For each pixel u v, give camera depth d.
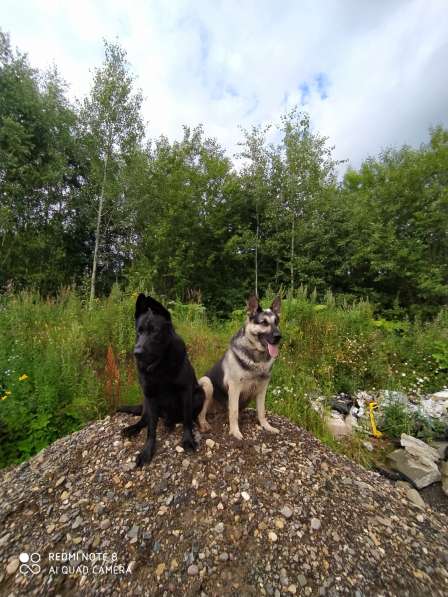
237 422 3.07
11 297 7.13
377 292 13.80
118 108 14.41
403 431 4.18
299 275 13.91
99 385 3.91
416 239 12.89
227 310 14.20
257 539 1.98
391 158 15.76
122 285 14.98
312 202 13.73
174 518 2.12
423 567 1.93
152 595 1.68
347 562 1.89
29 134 14.23
